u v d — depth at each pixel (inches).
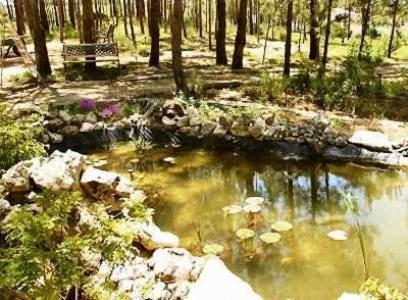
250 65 408.8
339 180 205.2
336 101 269.4
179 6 275.3
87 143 244.5
